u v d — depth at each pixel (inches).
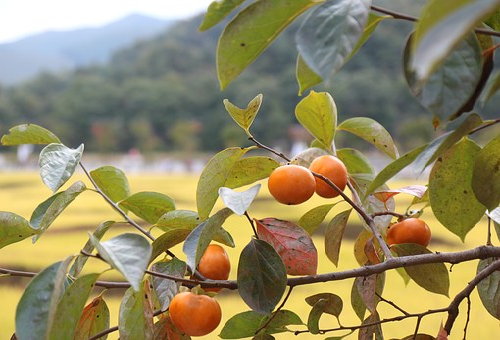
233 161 39.3
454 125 30.4
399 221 44.4
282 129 1716.3
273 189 36.8
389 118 1536.7
